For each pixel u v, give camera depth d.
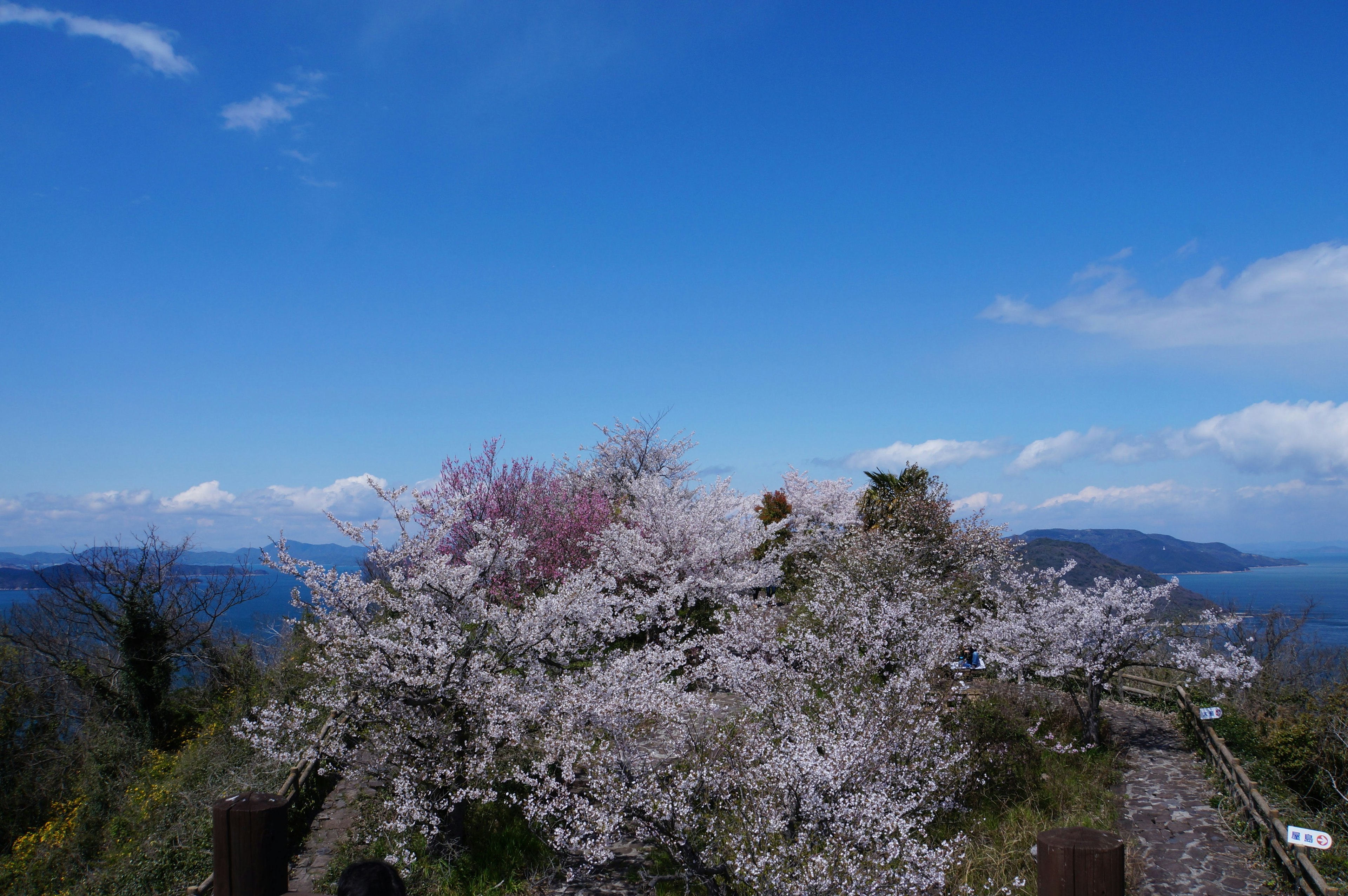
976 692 10.62
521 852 7.65
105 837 10.34
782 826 5.82
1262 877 7.10
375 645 7.79
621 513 15.09
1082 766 9.88
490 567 8.67
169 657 15.55
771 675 9.14
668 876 6.88
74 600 15.78
